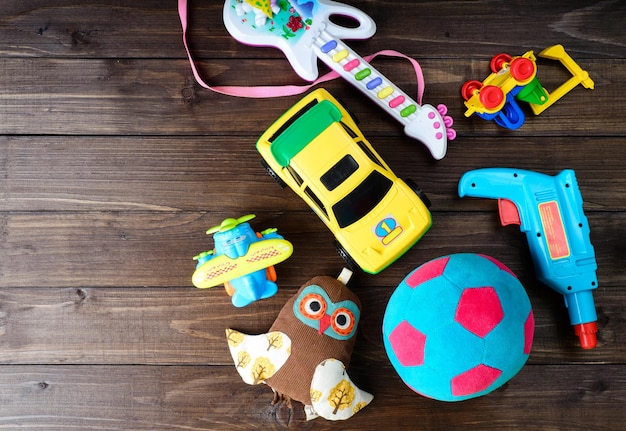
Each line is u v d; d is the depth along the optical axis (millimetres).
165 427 1052
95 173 1049
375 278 1053
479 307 854
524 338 878
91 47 1050
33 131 1045
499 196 1020
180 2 1036
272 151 947
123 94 1051
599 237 1059
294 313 998
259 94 1046
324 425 1050
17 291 1046
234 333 1024
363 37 1032
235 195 1053
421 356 871
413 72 1062
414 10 1061
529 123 1061
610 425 1053
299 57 1021
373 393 1051
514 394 1053
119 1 1049
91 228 1050
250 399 1051
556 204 1000
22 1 1045
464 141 1059
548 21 1065
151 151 1050
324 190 945
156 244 1052
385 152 1057
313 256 1052
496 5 1062
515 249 1059
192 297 1053
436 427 1053
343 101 1051
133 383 1051
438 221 1057
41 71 1046
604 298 1057
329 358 983
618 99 1062
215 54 1056
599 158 1062
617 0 1062
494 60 1047
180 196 1052
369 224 958
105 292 1050
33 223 1046
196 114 1053
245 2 1015
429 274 897
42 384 1048
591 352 1054
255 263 937
